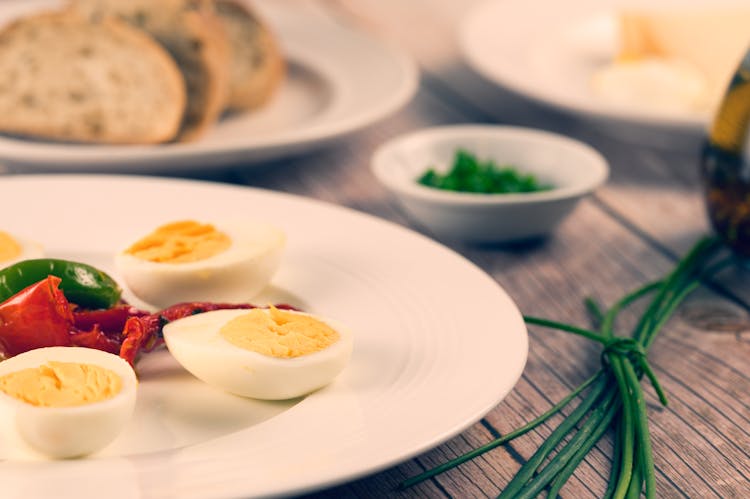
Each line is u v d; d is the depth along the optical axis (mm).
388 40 959
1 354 543
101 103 762
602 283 650
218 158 712
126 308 557
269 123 811
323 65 858
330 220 634
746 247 640
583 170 696
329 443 492
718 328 613
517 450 530
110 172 709
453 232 680
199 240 597
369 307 579
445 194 664
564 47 877
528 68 825
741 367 585
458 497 509
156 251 592
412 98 861
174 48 780
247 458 488
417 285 585
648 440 515
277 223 635
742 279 655
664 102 806
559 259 672
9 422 500
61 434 498
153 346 551
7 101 768
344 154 781
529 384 569
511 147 721
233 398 535
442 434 491
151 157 700
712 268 650
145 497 471
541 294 641
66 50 760
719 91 823
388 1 1069
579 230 701
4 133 776
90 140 768
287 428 504
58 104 765
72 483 479
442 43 965
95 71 759
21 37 762
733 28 820
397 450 484
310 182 746
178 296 587
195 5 790
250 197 655
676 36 833
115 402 506
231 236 603
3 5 932
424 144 719
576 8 909
